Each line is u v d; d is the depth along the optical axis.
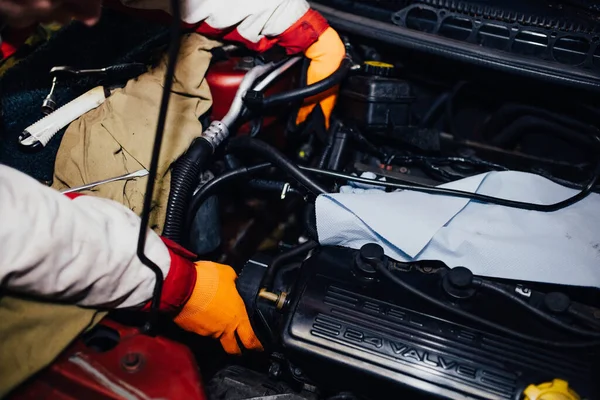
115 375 0.84
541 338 0.95
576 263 1.07
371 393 1.02
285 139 1.50
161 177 1.15
